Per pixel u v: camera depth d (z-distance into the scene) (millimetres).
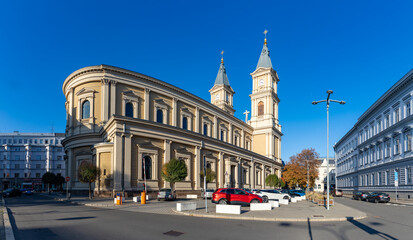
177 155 37844
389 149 45719
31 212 18297
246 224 14555
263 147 67500
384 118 47719
